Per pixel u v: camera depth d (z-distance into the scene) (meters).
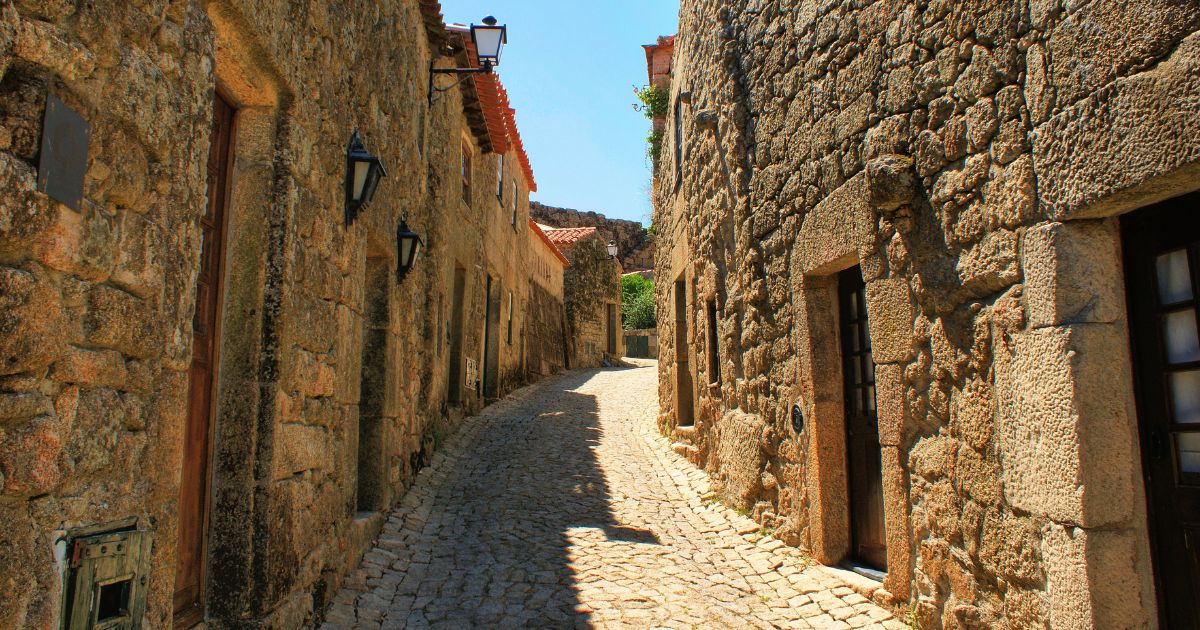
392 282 5.67
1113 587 2.56
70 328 1.70
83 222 1.73
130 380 1.97
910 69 3.67
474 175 11.63
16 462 1.51
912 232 3.66
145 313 2.03
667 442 9.63
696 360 8.10
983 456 3.19
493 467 7.91
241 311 3.13
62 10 1.63
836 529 4.71
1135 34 2.43
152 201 2.05
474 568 4.77
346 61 4.21
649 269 45.03
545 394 14.77
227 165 3.21
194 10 2.27
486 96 10.88
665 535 5.75
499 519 5.97
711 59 6.83
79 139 1.70
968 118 3.24
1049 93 2.78
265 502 3.08
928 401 3.62
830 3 4.47
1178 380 2.58
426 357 7.94
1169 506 2.59
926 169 3.55
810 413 4.83
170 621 2.18
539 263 19.86
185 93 2.22
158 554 2.10
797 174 4.97
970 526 3.28
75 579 1.71
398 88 5.84
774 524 5.42
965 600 3.33
